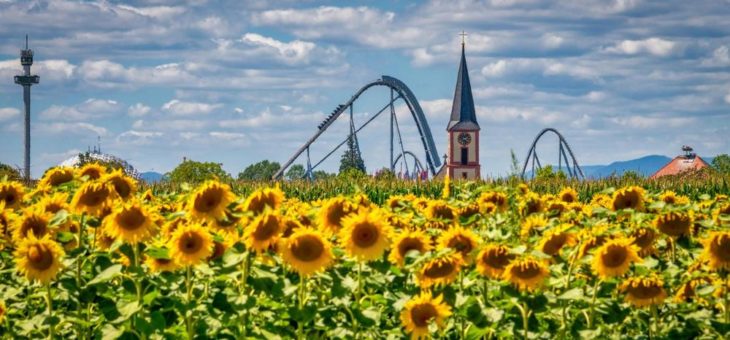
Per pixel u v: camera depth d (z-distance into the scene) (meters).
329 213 8.88
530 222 10.31
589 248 9.00
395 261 8.58
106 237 9.02
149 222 8.34
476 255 8.49
